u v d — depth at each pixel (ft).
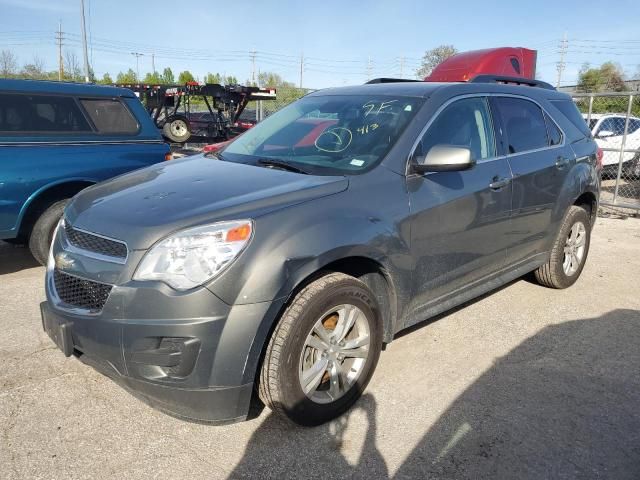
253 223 8.57
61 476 8.36
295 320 8.75
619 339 13.66
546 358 12.55
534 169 14.14
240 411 8.70
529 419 10.12
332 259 9.14
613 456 9.16
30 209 16.94
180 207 9.02
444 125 12.06
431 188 11.14
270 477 8.50
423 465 8.82
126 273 8.32
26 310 14.49
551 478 8.60
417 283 11.08
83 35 81.10
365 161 10.86
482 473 8.66
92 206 9.83
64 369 11.46
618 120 42.83
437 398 10.73
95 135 18.16
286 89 69.15
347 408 10.08
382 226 10.02
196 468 8.65
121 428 9.57
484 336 13.61
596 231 26.37
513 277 14.49
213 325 8.11
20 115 16.76
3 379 10.98
